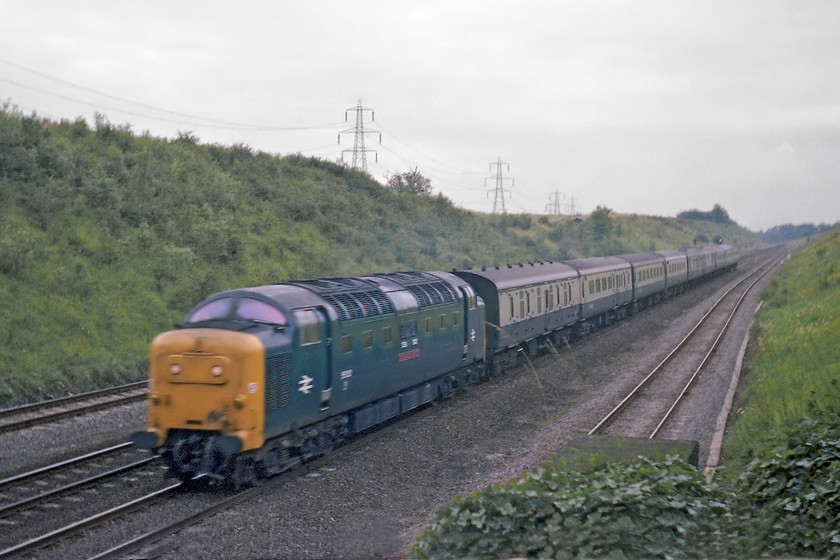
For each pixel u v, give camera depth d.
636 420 18.86
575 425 18.16
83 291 25.56
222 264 33.59
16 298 23.50
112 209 31.81
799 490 9.94
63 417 17.75
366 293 17.12
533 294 28.80
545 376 25.23
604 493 9.14
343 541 10.65
